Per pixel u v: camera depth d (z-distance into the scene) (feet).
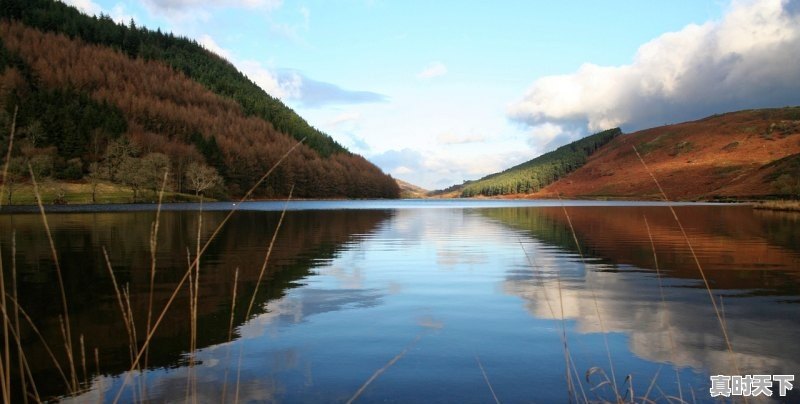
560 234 80.74
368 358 19.77
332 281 37.27
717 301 30.04
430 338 22.52
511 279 38.37
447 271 42.29
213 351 20.52
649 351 20.71
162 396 15.81
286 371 18.26
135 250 55.26
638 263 46.75
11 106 306.55
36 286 34.19
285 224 106.32
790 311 27.37
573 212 176.24
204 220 117.91
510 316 26.71
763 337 22.56
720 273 40.52
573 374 18.06
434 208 236.63
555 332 23.59
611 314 26.96
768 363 19.22
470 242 67.87
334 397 15.93
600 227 95.76
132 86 515.09
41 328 23.89
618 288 34.45
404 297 31.53
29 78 431.84
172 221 111.24
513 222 116.26
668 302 29.94
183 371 18.17
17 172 191.31
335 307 28.68
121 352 20.25
